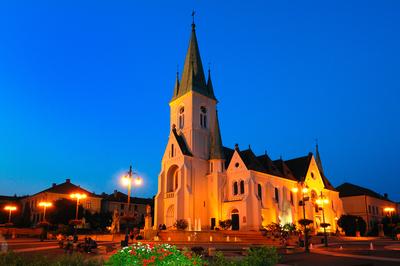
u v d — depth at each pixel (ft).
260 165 222.28
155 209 211.61
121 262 36.11
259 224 192.13
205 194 213.46
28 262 41.86
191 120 224.53
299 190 236.63
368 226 291.38
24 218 297.12
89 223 250.98
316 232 232.32
